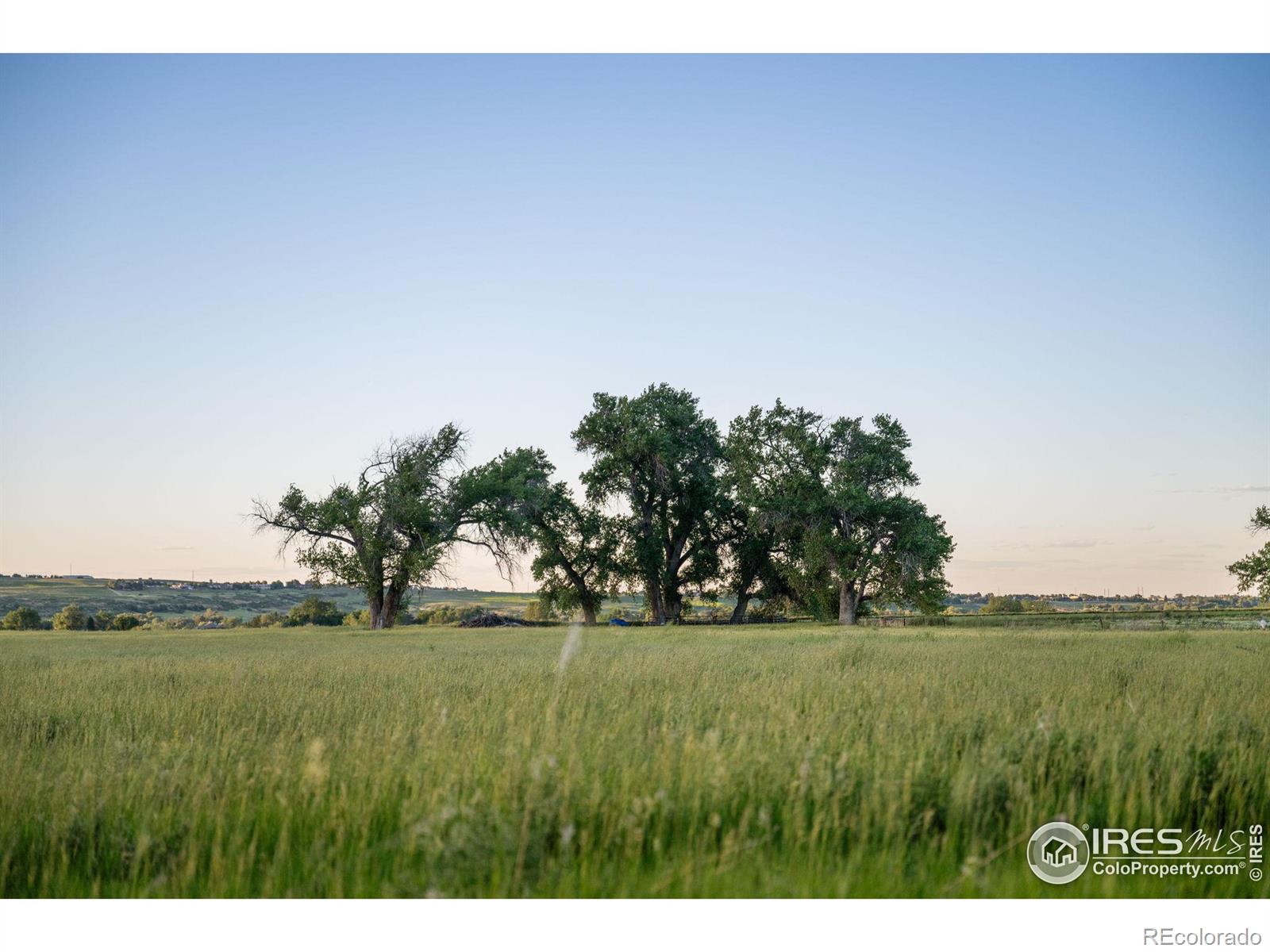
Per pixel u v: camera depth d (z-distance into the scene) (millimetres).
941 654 21859
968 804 5598
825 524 62406
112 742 8812
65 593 158125
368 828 5535
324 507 62188
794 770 6223
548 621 81250
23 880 5344
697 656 22000
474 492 65062
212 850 5277
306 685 14680
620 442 70812
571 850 5047
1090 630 44312
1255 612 67750
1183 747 6938
